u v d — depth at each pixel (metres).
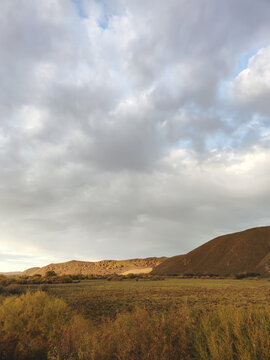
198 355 4.91
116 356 4.80
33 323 7.13
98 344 5.13
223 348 4.62
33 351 5.88
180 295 26.20
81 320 8.66
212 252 136.38
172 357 4.55
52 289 32.69
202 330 5.45
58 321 7.57
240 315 5.55
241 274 85.75
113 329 5.68
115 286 40.38
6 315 7.46
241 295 26.36
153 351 4.56
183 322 5.57
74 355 5.73
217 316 6.16
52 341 6.27
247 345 4.58
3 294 18.97
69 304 18.50
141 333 5.11
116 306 18.00
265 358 4.35
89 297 23.66
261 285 43.44
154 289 33.84
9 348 5.80
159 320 5.66
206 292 29.73
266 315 5.76
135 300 21.75
